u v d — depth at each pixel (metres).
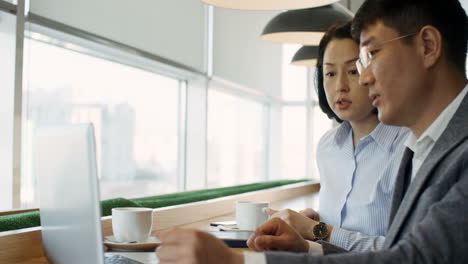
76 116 3.63
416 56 0.95
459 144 0.89
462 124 0.90
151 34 3.93
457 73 0.97
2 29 2.56
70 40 3.23
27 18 2.68
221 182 6.12
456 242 0.74
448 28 0.95
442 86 0.95
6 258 1.24
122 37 3.58
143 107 4.45
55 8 2.93
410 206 0.91
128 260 1.16
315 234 1.47
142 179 4.52
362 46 1.01
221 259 0.71
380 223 1.58
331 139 1.82
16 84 2.56
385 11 0.97
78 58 3.60
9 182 2.54
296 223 1.50
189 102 4.96
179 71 4.50
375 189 1.58
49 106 3.37
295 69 7.20
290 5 2.03
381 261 0.73
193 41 4.60
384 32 0.97
